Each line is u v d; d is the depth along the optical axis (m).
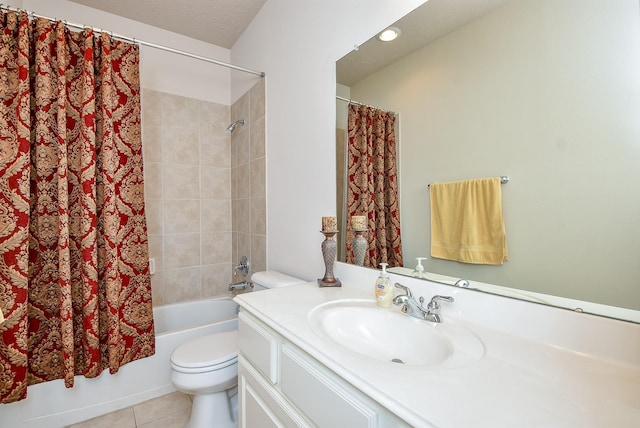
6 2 1.59
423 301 1.03
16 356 1.36
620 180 0.66
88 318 1.52
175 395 1.83
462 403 0.53
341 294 1.21
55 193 1.51
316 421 0.74
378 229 1.25
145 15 2.18
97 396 1.63
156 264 2.36
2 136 1.36
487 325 0.88
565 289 0.75
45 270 1.50
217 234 2.64
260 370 1.01
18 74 1.40
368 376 0.62
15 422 1.46
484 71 0.91
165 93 2.38
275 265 1.97
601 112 0.68
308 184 1.64
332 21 1.46
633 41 0.63
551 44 0.76
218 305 2.47
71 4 2.02
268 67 2.02
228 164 2.69
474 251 0.94
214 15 2.18
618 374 0.62
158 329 2.25
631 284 0.65
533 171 0.80
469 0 0.94
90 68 1.54
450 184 1.01
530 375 0.62
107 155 1.56
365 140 1.31
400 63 1.16
